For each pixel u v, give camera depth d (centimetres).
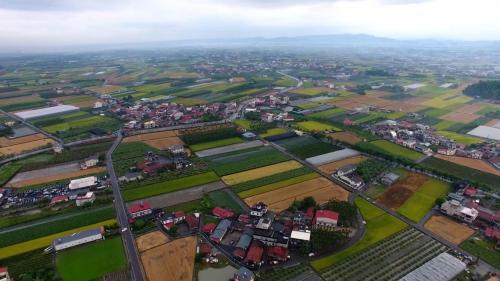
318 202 14500
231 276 10112
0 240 11950
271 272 10294
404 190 15688
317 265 10631
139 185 16012
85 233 11825
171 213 13312
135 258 10900
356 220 13200
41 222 13138
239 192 15388
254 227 12438
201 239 11912
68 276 10075
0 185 16175
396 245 11712
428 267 10469
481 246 11700
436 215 13675
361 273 10312
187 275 10138
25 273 10219
